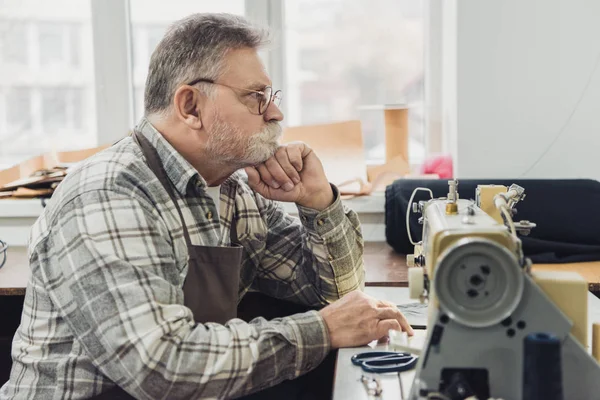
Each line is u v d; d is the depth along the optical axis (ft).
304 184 6.24
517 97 9.04
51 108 10.34
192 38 5.48
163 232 5.26
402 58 10.20
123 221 5.00
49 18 10.19
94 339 4.80
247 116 5.56
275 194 6.23
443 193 8.27
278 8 10.03
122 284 4.77
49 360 5.16
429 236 4.33
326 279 6.40
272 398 6.91
